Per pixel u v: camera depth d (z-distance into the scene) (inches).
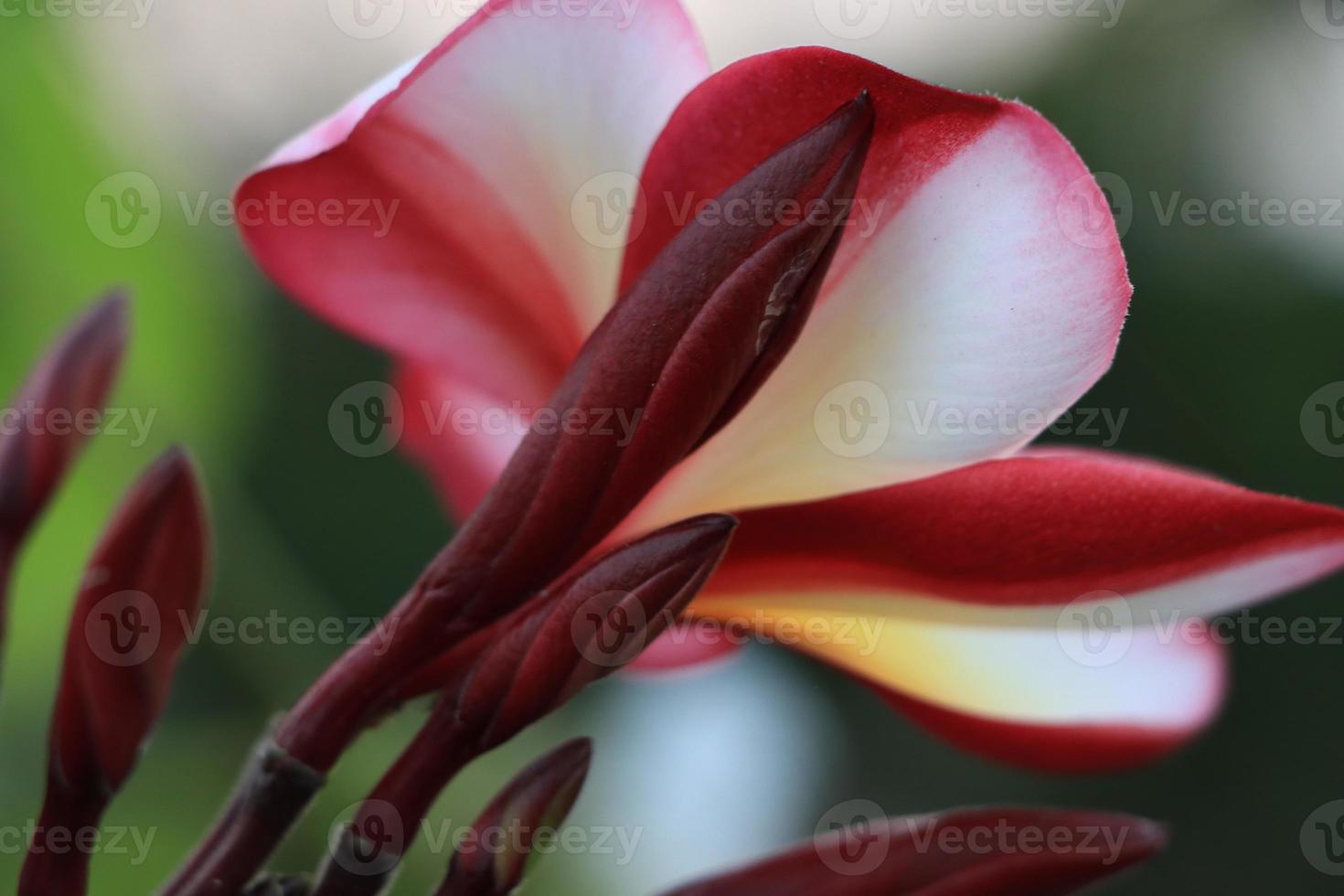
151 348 12.3
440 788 9.0
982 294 8.9
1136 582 9.0
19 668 12.2
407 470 18.9
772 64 8.7
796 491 9.2
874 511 9.1
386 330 9.8
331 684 9.0
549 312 9.5
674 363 8.6
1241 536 8.9
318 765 9.0
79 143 12.2
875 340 9.0
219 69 14.7
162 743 12.2
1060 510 9.0
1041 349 8.9
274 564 12.7
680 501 9.3
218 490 12.5
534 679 8.9
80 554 12.2
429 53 8.8
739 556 9.4
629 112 9.2
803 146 8.6
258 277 18.0
